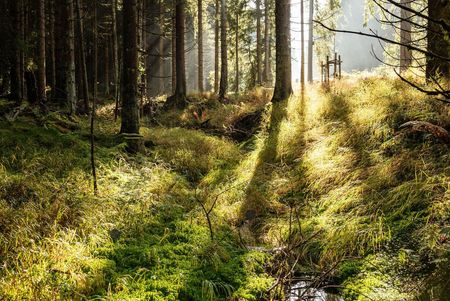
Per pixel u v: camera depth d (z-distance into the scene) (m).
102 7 28.73
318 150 8.41
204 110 17.47
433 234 4.85
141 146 10.34
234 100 19.16
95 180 6.95
